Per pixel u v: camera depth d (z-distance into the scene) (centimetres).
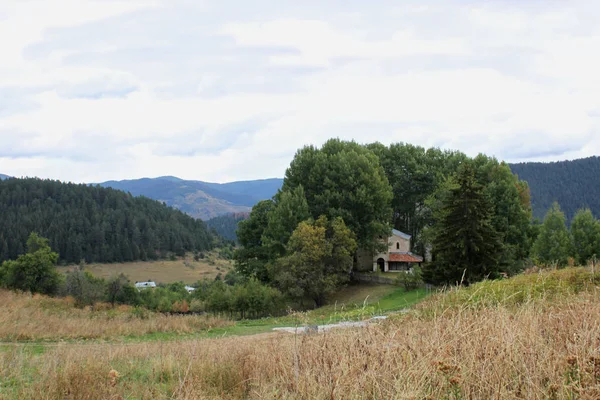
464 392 512
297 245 4697
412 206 7081
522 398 492
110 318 2523
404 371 558
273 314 4347
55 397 698
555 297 1131
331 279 4603
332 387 561
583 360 508
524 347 579
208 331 2234
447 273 3834
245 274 5722
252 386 741
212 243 17100
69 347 1320
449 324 727
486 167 6091
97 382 789
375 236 5678
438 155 7394
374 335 762
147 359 1094
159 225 15375
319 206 5497
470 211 3847
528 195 6269
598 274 1456
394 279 5053
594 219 4669
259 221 5791
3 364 909
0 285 4681
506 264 3959
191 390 702
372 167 5753
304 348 771
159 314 2878
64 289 4359
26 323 1969
